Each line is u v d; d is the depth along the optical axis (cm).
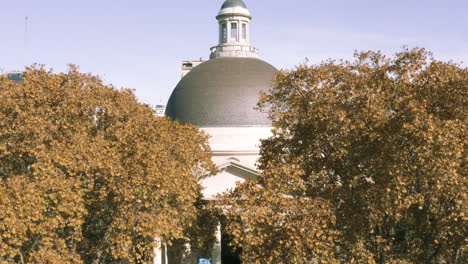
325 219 3519
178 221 4394
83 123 4662
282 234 3472
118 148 4519
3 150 4331
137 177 4097
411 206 4066
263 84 7731
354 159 4097
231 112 7500
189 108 7650
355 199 3994
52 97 4684
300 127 4428
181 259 5897
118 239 4012
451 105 4075
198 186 5281
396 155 3741
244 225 3553
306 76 4475
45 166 4103
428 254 3900
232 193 3906
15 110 4428
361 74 4397
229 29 8819
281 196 3747
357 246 3631
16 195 3647
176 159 4834
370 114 3888
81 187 4403
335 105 4103
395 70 4219
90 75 5312
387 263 3634
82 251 4472
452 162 3512
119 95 5203
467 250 3834
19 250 3781
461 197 3534
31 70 5047
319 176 4106
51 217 3947
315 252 3500
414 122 3631
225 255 7238
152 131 4688
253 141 7400
